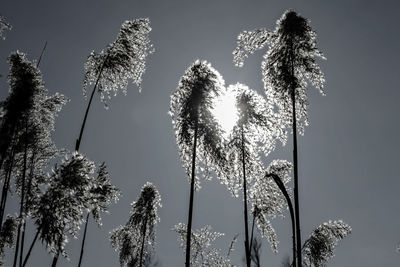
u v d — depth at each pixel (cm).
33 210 856
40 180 1009
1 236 1178
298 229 866
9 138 1052
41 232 833
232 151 1211
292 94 1074
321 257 1170
